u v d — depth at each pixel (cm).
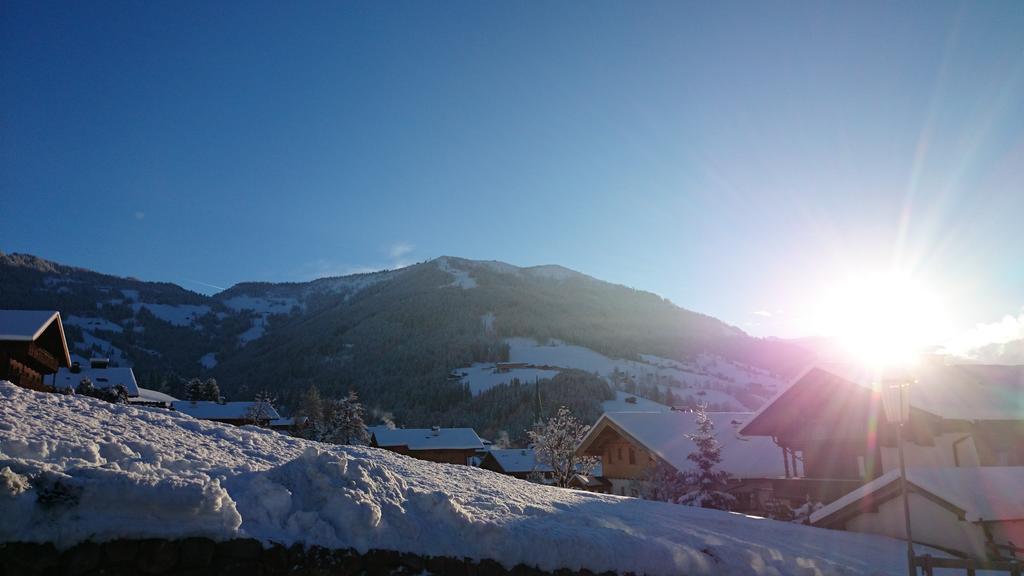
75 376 7050
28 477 625
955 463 2117
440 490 1036
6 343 2886
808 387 2531
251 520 743
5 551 582
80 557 612
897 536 1608
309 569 725
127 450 846
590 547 960
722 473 2575
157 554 648
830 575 1168
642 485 2992
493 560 865
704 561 1067
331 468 867
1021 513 1420
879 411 2269
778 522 1661
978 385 2331
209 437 1183
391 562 785
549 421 4053
